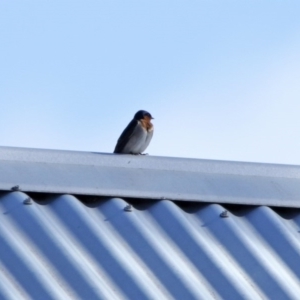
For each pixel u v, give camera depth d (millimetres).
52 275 9195
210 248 10117
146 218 10469
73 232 9883
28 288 8930
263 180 11609
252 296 9578
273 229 10703
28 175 10523
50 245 9531
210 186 11195
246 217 10953
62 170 10820
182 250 10055
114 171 11078
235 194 11133
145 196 10727
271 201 11172
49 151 11031
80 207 10211
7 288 8742
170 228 10336
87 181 10719
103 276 9391
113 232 10070
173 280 9547
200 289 9531
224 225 10523
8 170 10539
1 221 9758
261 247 10414
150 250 9867
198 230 10438
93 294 9039
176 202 10930
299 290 9867
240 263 10078
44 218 9875
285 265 10234
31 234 9648
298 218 11172
